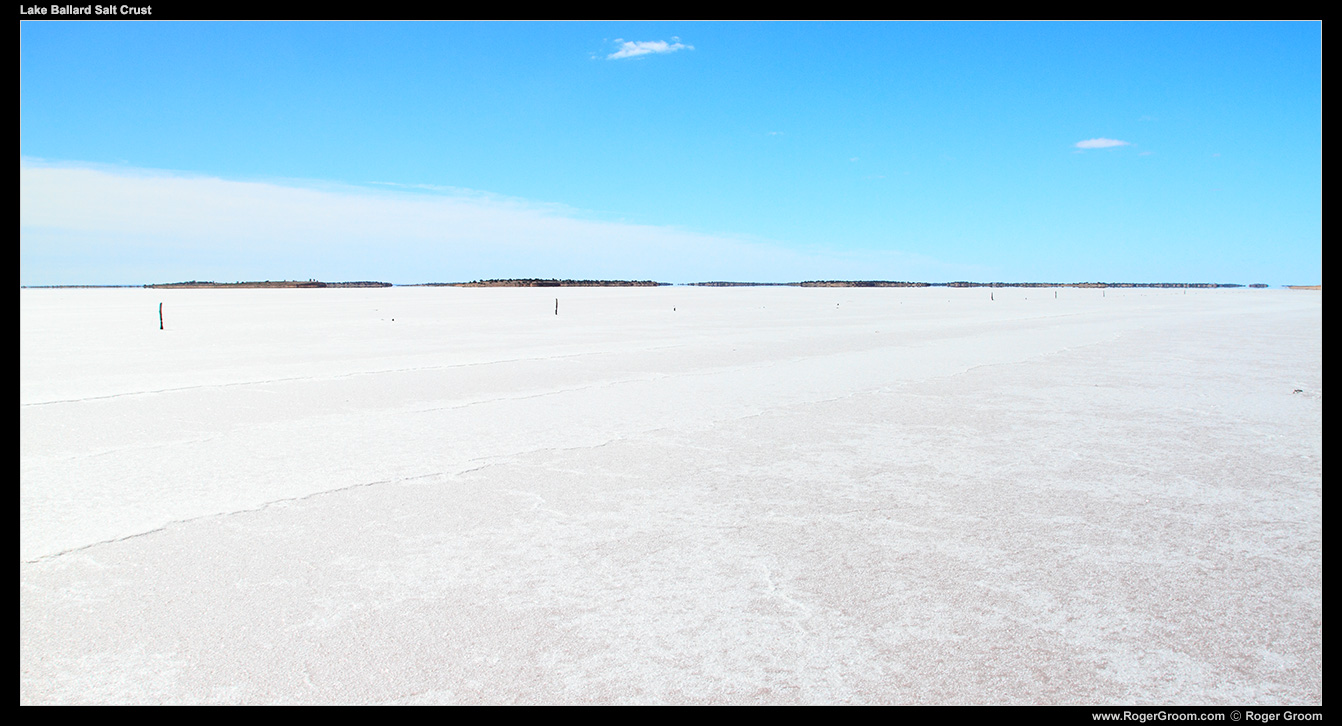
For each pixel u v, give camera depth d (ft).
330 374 41.45
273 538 15.19
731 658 10.44
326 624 11.38
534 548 14.67
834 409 30.66
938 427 26.89
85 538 15.14
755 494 18.43
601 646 10.78
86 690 9.56
